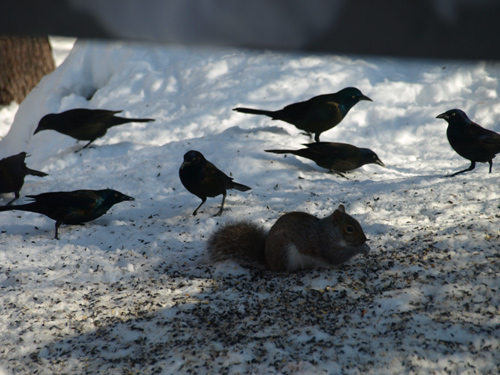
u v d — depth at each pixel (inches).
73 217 453.4
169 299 316.8
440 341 241.3
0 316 309.3
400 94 794.8
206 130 761.6
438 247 343.9
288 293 312.2
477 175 518.6
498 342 236.4
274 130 703.7
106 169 627.2
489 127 709.3
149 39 40.8
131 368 247.8
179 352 255.0
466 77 802.2
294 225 345.1
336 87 828.0
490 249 328.2
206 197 478.9
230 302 307.9
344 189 514.0
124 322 292.5
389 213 433.7
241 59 920.9
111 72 990.4
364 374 226.2
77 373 248.7
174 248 415.5
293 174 569.3
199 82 885.8
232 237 366.6
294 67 875.4
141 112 842.8
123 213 505.0
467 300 274.7
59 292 339.6
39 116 966.4
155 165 596.7
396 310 273.6
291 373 229.5
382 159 656.4
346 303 291.7
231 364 240.5
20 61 1241.4
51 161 691.4
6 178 545.3
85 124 685.9
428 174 574.9
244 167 582.6
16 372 254.7
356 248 334.3
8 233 471.8
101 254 413.1
